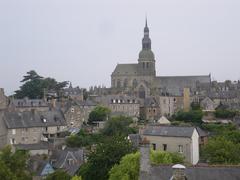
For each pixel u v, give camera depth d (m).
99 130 156.25
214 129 144.25
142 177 36.06
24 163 76.81
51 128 155.75
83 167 72.81
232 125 148.75
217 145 76.00
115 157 62.91
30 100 198.12
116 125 151.12
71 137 135.38
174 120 178.75
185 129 95.81
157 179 35.72
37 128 151.50
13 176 65.31
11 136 144.62
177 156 65.44
